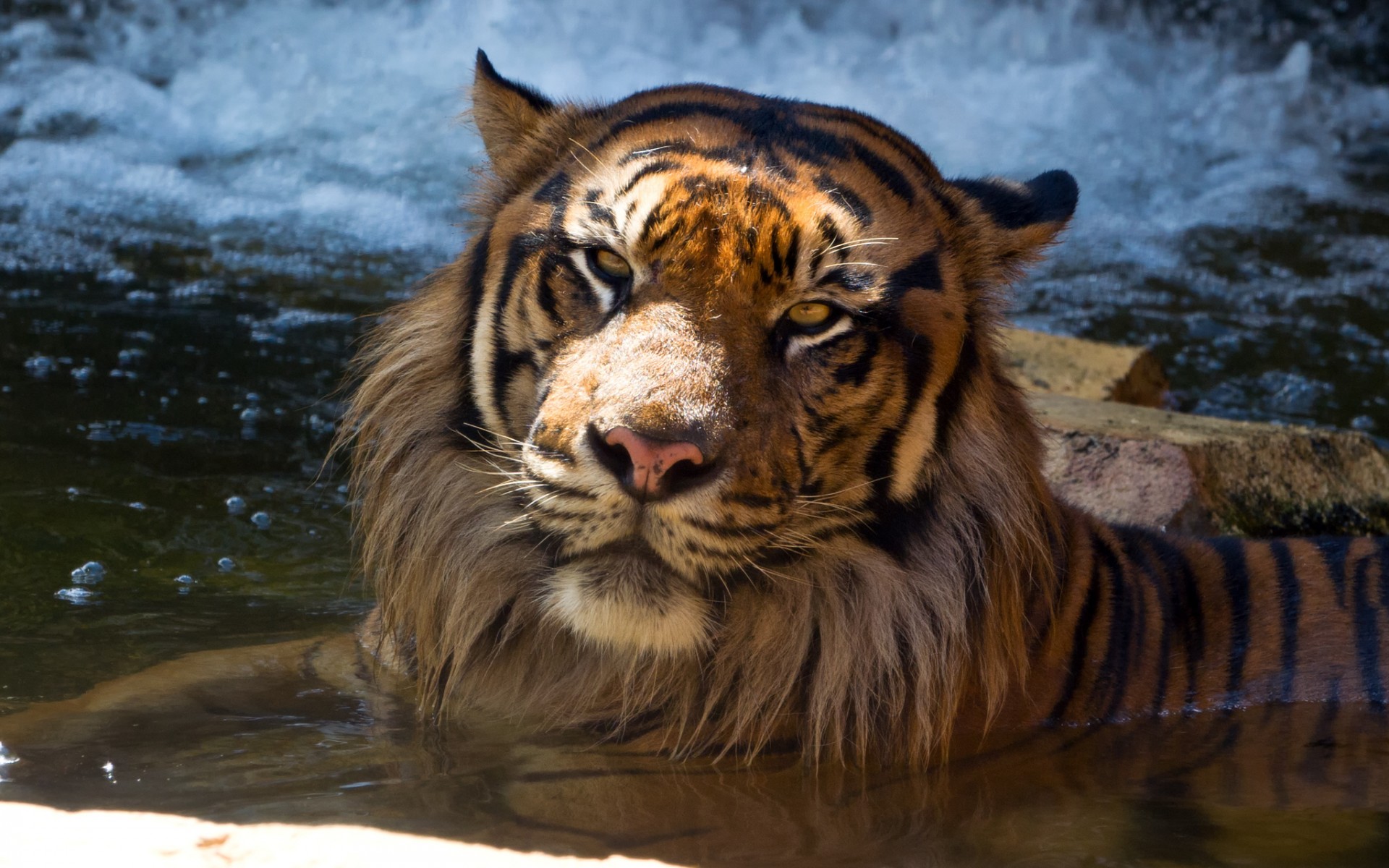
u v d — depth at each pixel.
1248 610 8.41
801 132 7.21
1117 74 33.78
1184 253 22.55
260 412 12.15
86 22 28.78
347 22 30.52
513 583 7.42
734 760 7.13
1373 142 31.09
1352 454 12.13
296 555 9.48
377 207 21.23
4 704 7.00
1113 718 7.86
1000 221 7.70
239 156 23.41
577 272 6.91
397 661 7.91
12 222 18.36
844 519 7.07
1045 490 7.72
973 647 7.38
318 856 5.17
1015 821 6.34
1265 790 6.86
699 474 6.32
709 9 34.25
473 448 7.38
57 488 10.10
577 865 5.27
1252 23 37.97
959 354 7.32
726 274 6.57
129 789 5.98
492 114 7.97
